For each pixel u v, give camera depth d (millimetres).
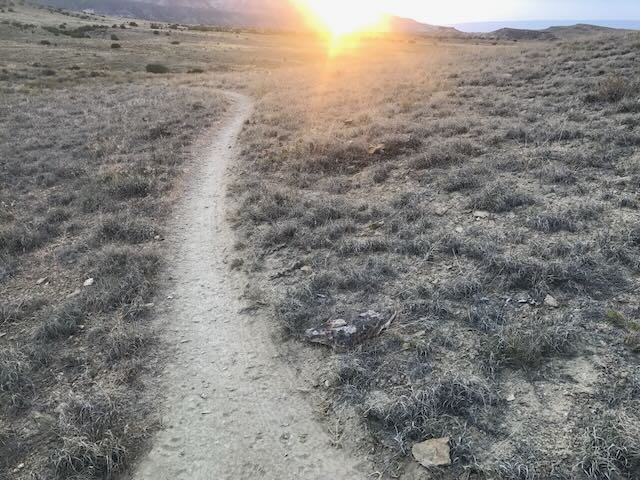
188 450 5215
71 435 5336
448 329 6262
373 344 6254
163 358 6602
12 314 7828
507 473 4355
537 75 19266
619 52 20594
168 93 29812
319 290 7570
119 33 86500
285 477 4793
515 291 6762
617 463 4273
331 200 10555
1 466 5148
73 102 27922
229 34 108688
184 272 8852
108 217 11047
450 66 26172
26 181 14570
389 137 13734
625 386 4992
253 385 5996
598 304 6223
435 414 5070
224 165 15141
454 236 8148
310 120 18469
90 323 7449
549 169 10023
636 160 9961
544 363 5504
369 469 4738
